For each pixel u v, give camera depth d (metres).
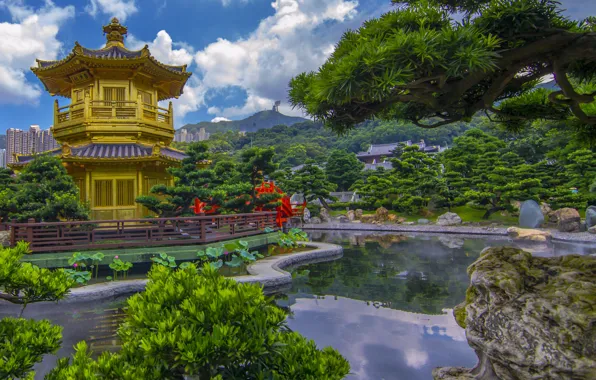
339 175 47.00
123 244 12.30
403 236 24.72
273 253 15.99
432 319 7.71
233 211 19.19
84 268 11.91
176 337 2.39
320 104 3.49
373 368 5.41
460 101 4.21
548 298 3.14
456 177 32.25
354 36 3.64
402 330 7.04
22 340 2.88
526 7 2.99
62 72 16.78
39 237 12.33
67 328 7.30
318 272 13.02
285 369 2.65
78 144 16.75
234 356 2.43
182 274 3.09
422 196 32.94
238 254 14.14
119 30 19.06
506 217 29.86
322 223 33.44
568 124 4.80
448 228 26.91
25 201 12.79
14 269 3.05
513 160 33.19
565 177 29.45
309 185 34.84
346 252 17.64
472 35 2.77
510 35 3.15
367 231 28.89
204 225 13.41
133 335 2.88
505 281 3.37
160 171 17.53
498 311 3.33
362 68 2.84
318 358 2.70
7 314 8.14
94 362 2.62
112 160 14.98
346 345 6.32
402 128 84.50
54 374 2.77
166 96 20.67
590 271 3.37
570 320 2.90
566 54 3.14
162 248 12.71
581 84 4.08
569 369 2.79
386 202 34.94
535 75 3.75
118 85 17.03
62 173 13.75
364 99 3.08
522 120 4.91
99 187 15.74
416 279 11.62
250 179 18.94
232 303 2.67
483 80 3.97
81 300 9.02
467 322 3.69
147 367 2.56
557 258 3.77
